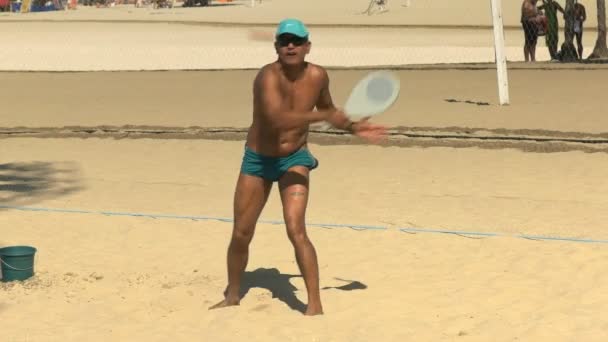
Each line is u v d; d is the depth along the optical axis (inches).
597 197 877.2
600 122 1277.1
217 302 593.0
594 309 555.5
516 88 1697.8
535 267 648.4
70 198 925.8
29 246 698.2
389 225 783.7
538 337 510.6
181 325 546.9
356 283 625.6
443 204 863.1
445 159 1093.8
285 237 755.4
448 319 545.6
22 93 1860.2
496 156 1099.3
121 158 1166.3
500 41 1476.4
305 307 577.0
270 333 527.5
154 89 1870.1
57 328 544.1
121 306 585.6
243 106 1579.7
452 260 674.8
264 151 551.5
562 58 2284.7
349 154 1141.1
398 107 1493.6
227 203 893.2
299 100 533.0
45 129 1365.7
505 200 872.3
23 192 959.6
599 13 2314.2
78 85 1979.6
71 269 670.5
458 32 3718.0
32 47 3257.9
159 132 1314.0
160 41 3481.8
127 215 836.0
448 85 1787.6
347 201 886.4
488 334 517.7
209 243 744.3
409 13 4749.0
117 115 1512.1
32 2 6835.6
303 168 555.5
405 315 554.9
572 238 719.1
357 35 3631.9
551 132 1175.6
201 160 1138.7
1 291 614.9
